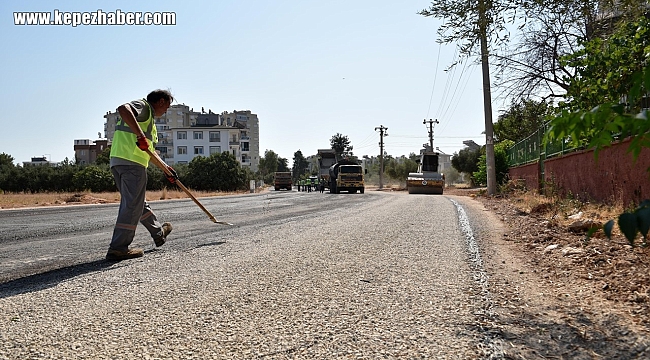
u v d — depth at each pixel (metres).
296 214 11.86
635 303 3.53
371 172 98.31
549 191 14.79
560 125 1.95
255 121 152.25
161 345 2.67
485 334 2.86
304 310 3.36
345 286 4.07
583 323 3.12
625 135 1.85
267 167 149.25
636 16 8.22
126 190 5.32
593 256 5.24
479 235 7.63
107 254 5.31
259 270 4.70
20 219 11.98
